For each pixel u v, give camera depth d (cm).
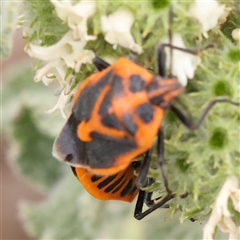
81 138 6
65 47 7
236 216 7
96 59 6
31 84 11
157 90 6
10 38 6
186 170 7
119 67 6
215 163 6
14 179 15
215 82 6
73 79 7
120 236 10
